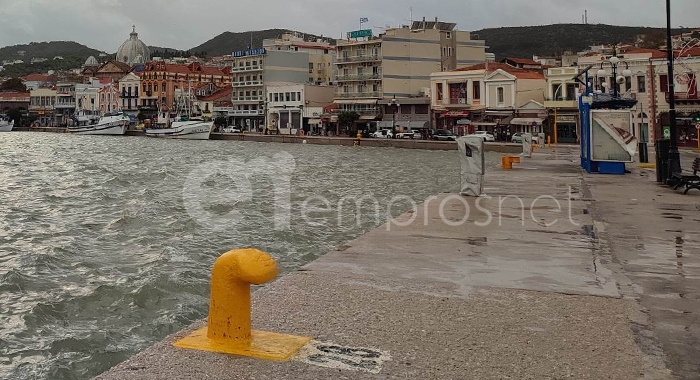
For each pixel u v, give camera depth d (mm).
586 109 24219
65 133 148500
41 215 23359
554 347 4691
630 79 64438
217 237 18188
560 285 6695
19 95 185500
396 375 4152
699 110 60031
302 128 112000
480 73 84375
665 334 5012
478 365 4332
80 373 8430
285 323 5191
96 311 11086
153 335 9844
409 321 5297
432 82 90562
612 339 4883
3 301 11664
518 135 73312
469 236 9867
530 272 7336
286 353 4484
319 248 16625
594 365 4340
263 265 4543
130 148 87250
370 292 6238
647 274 7270
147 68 149500
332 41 149375
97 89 163250
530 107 77938
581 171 24281
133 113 151625
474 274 7184
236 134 112312
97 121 146500
